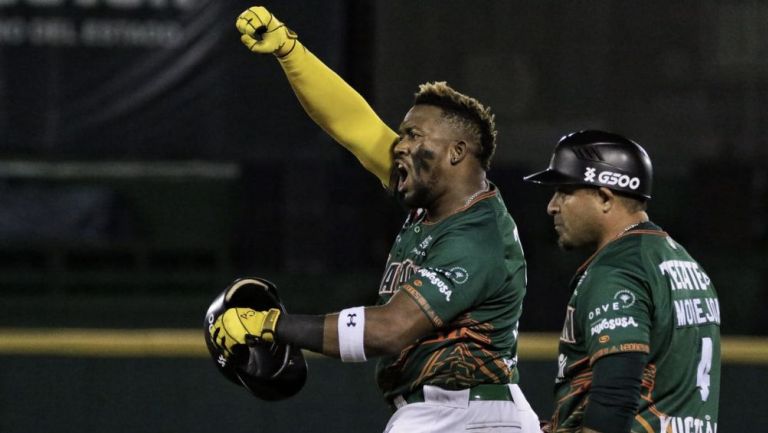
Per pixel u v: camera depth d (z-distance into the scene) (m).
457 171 12.07
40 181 25.19
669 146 21.08
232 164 25.23
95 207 24.66
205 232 25.06
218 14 21.25
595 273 10.73
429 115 12.09
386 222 23.89
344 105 13.30
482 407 12.04
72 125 21.47
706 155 21.09
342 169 23.92
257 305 11.91
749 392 19.97
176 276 24.09
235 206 24.81
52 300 23.56
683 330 10.76
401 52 20.80
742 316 23.12
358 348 11.18
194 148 21.42
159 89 21.38
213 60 21.33
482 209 11.98
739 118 21.05
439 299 11.32
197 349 20.44
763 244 23.48
